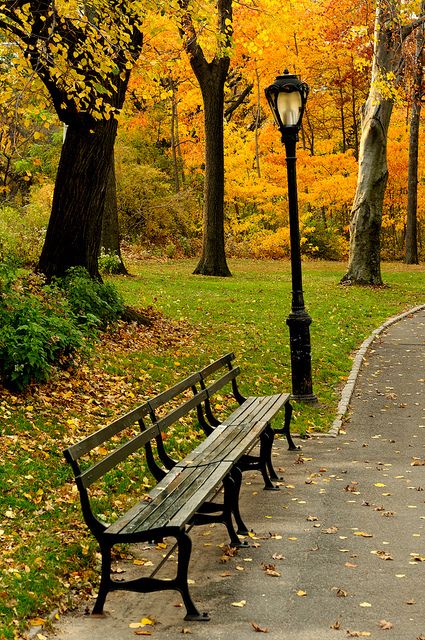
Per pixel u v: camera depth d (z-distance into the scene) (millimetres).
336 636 4551
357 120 49406
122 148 39156
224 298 21156
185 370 12938
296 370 12031
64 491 7184
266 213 42156
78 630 4711
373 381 13961
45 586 5195
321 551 6062
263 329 17453
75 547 5934
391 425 10930
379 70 26344
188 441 9383
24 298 11227
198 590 5312
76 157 14414
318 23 34188
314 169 38594
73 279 14141
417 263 38594
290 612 4910
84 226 14727
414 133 37438
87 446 5152
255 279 27453
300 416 11219
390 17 24797
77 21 11195
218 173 27797
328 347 16344
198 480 5953
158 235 39281
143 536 4848
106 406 10250
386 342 17844
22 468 7504
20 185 27469
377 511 7148
